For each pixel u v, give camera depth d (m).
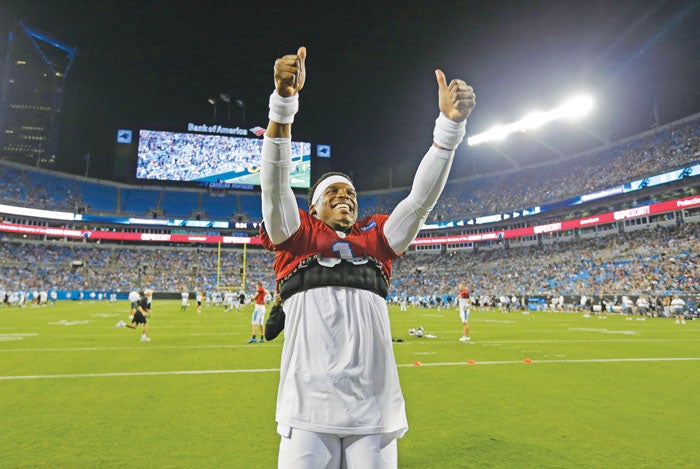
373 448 1.50
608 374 7.09
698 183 33.50
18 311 26.50
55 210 48.38
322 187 1.90
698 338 13.18
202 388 5.95
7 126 108.19
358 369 1.55
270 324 1.77
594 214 42.19
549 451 3.54
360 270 1.72
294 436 1.48
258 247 57.41
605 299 30.77
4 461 3.30
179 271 51.56
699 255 31.41
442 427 4.20
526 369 7.56
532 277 41.84
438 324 19.19
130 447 3.62
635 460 3.36
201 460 3.33
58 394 5.59
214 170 56.47
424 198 1.72
